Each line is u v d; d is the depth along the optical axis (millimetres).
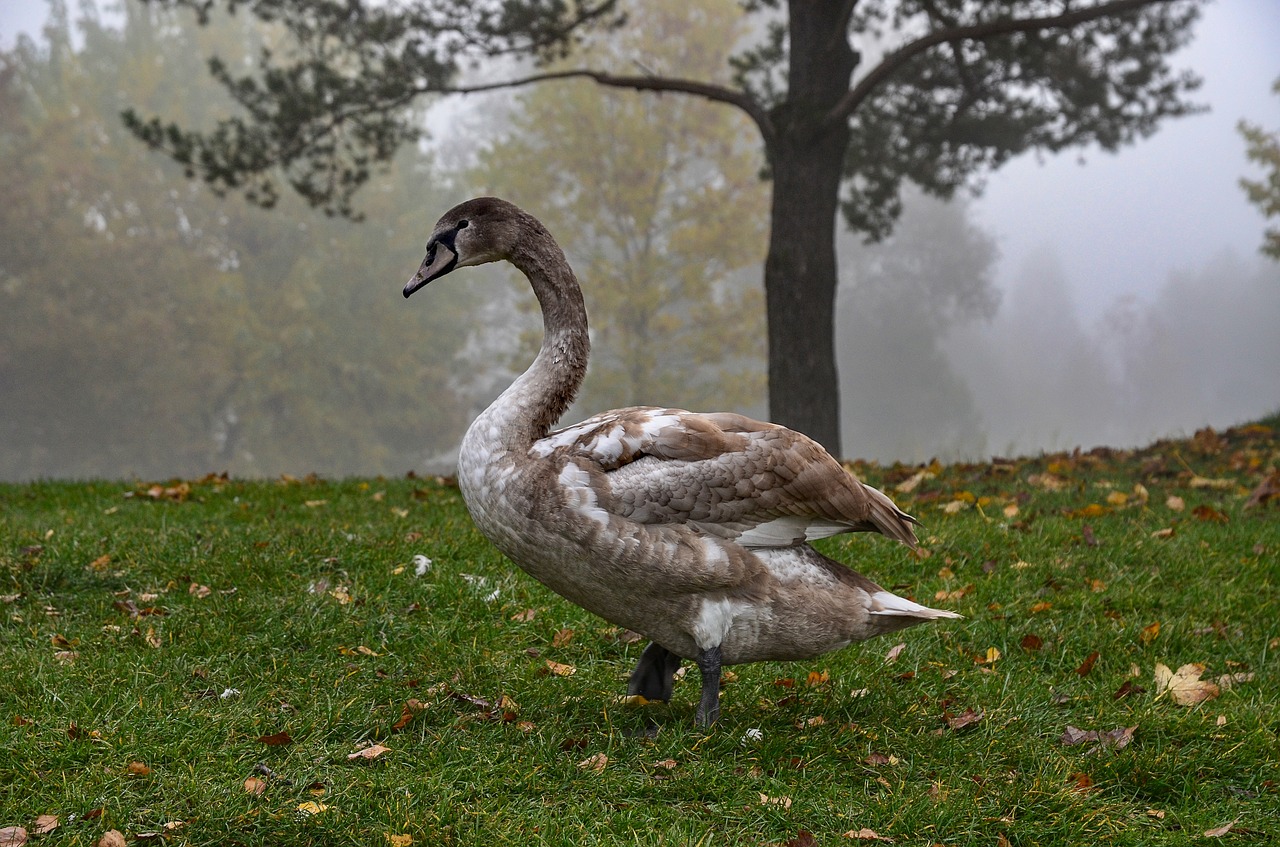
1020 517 8195
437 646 5398
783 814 3803
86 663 5020
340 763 4160
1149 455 12203
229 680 4988
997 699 4965
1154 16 18984
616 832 3699
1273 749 4418
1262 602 6316
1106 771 4254
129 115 17328
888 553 7062
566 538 4098
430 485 10055
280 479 10578
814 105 15250
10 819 3656
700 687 5125
